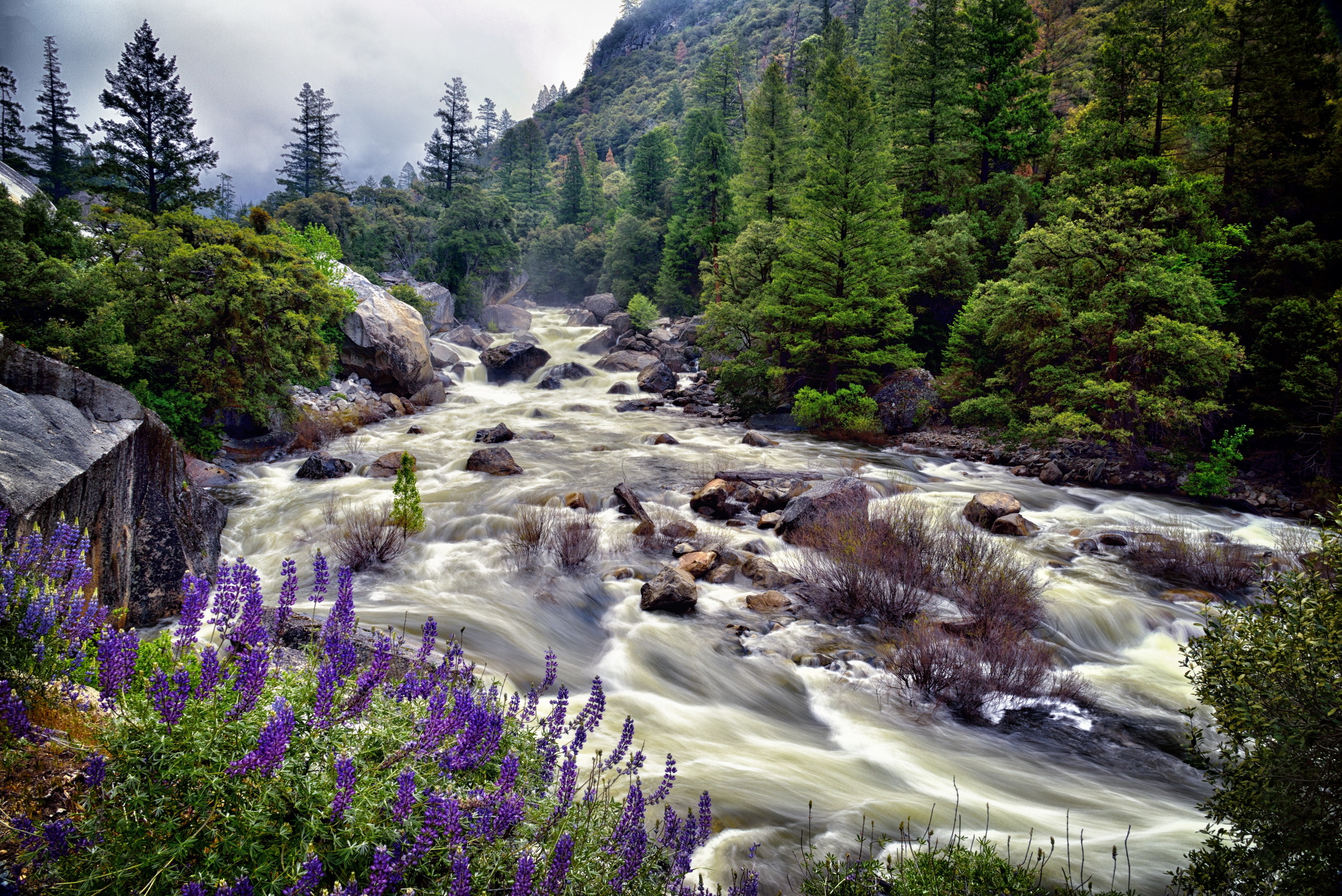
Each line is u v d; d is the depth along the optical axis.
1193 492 22.16
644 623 11.31
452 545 14.45
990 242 39.22
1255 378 25.23
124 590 7.93
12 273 15.45
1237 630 4.58
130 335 19.20
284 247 22.47
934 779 7.42
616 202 119.12
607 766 4.33
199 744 2.63
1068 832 6.38
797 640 11.00
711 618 11.71
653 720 8.16
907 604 11.77
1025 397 29.03
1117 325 25.61
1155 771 7.86
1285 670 4.12
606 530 15.66
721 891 4.66
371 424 27.94
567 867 2.92
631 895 3.34
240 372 20.69
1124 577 14.29
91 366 16.06
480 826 2.84
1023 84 40.94
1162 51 31.56
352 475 20.14
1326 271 26.02
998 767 7.80
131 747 2.63
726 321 34.59
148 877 2.38
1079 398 25.06
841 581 12.30
